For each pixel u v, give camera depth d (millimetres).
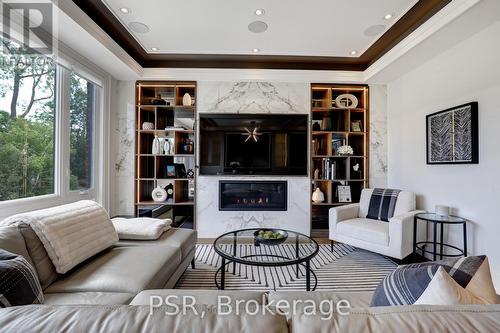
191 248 2354
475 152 2275
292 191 3629
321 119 3961
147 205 3641
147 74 3490
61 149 2514
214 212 3592
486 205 2203
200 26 2613
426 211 2787
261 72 3527
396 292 927
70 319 512
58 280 1418
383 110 3721
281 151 3635
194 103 3637
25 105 2152
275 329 510
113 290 1343
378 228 2674
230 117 3611
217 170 3619
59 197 2484
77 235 1591
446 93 2648
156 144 3674
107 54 2768
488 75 2195
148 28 2660
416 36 2494
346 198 3809
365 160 3740
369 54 3281
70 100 2682
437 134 2725
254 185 3711
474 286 839
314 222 3859
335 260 2795
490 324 514
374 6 2271
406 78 3297
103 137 3258
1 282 928
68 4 2049
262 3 2229
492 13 2002
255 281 2270
